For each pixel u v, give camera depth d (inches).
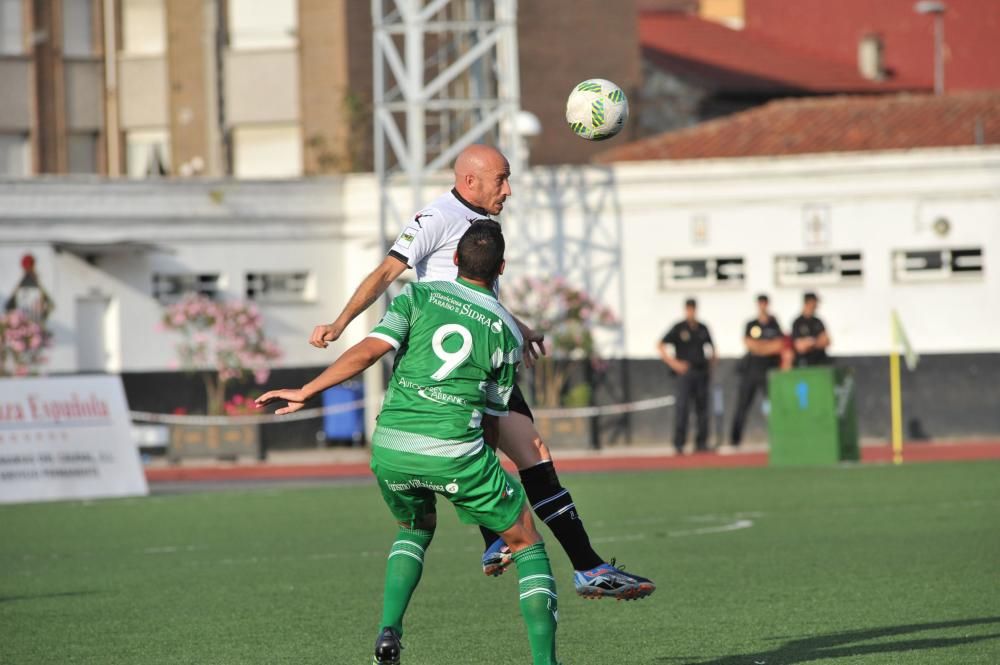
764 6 6924.2
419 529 933.8
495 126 4525.1
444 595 1349.7
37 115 4520.2
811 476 2623.0
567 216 4010.8
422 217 1012.5
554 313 3769.7
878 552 1573.6
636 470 2979.8
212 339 3868.1
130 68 4618.6
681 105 5472.4
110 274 3905.0
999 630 1099.9
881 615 1179.9
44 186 3868.1
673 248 3976.4
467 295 890.1
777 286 3934.5
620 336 3991.1
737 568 1480.1
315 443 3973.9
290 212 4067.4
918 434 3843.5
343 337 4106.8
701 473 2775.6
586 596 954.1
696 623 1167.0
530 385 3789.4
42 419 2484.0
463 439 875.4
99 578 1530.5
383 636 907.4
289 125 4566.9
